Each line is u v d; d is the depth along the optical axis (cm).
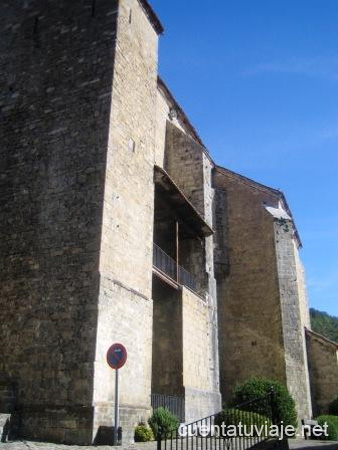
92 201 1453
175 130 2633
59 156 1573
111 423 1254
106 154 1499
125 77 1706
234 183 2972
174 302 1947
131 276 1523
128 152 1638
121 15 1753
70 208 1476
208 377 2083
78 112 1612
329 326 6962
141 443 1288
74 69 1697
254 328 2612
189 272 2295
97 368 1258
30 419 1255
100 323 1307
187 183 2522
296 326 2514
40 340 1343
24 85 1769
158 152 2503
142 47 1897
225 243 2850
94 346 1270
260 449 1203
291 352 2459
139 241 1616
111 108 1572
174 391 1809
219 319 2700
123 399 1349
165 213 2145
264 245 2741
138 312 1516
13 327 1400
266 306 2623
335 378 2647
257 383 1980
